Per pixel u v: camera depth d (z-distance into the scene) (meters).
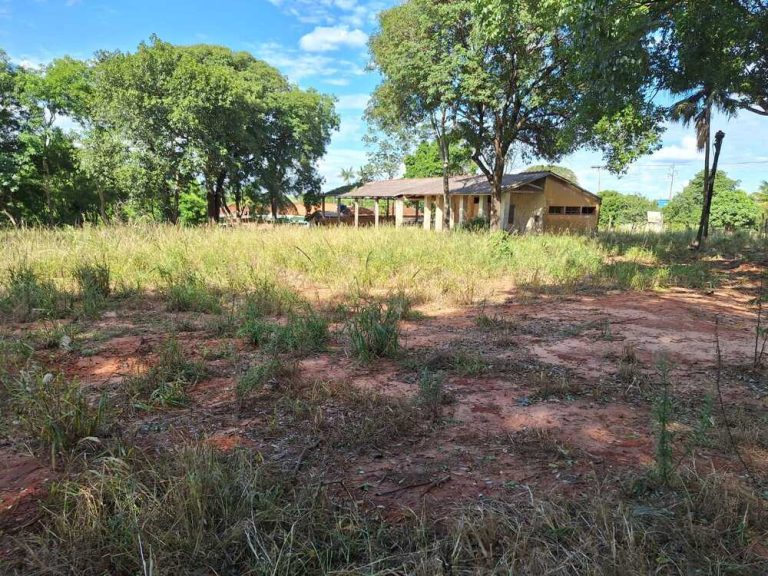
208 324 5.71
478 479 2.62
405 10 19.33
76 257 8.91
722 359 4.67
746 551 2.03
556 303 7.42
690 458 2.78
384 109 23.36
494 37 12.61
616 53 9.38
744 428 3.13
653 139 16.56
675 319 6.38
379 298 7.27
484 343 5.20
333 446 2.96
